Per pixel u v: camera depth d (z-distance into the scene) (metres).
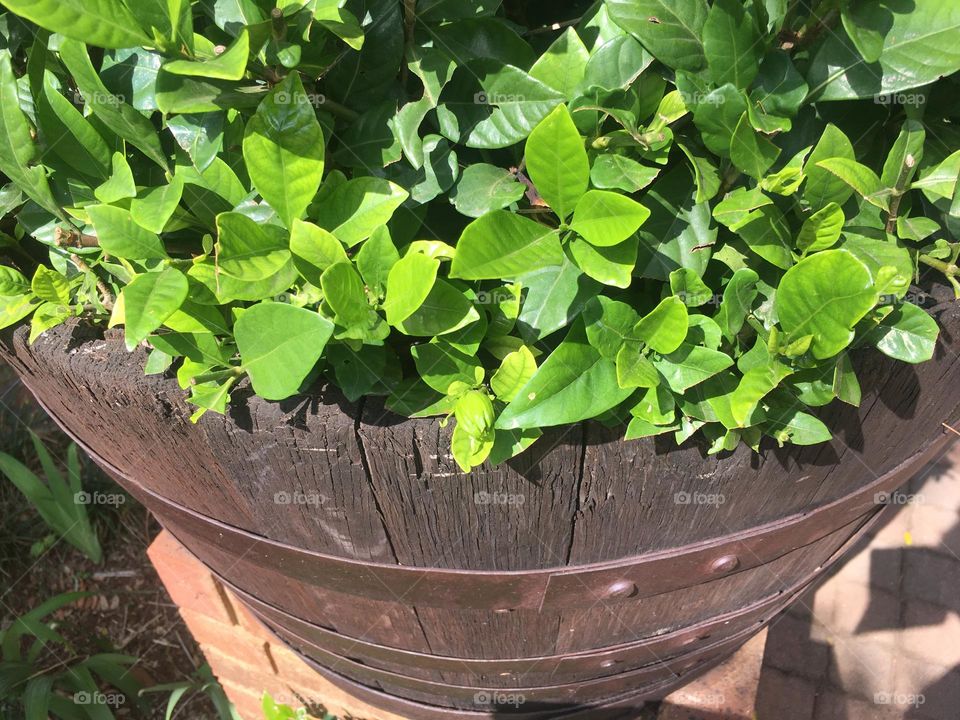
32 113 0.84
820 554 1.20
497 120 0.75
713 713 1.65
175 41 0.62
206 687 2.15
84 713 2.12
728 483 0.83
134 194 0.73
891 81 0.69
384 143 0.74
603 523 0.88
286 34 0.64
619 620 1.09
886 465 0.97
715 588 1.08
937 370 0.83
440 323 0.71
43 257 1.00
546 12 0.91
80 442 1.11
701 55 0.69
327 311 0.72
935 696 2.16
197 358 0.78
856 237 0.76
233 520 1.00
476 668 1.20
